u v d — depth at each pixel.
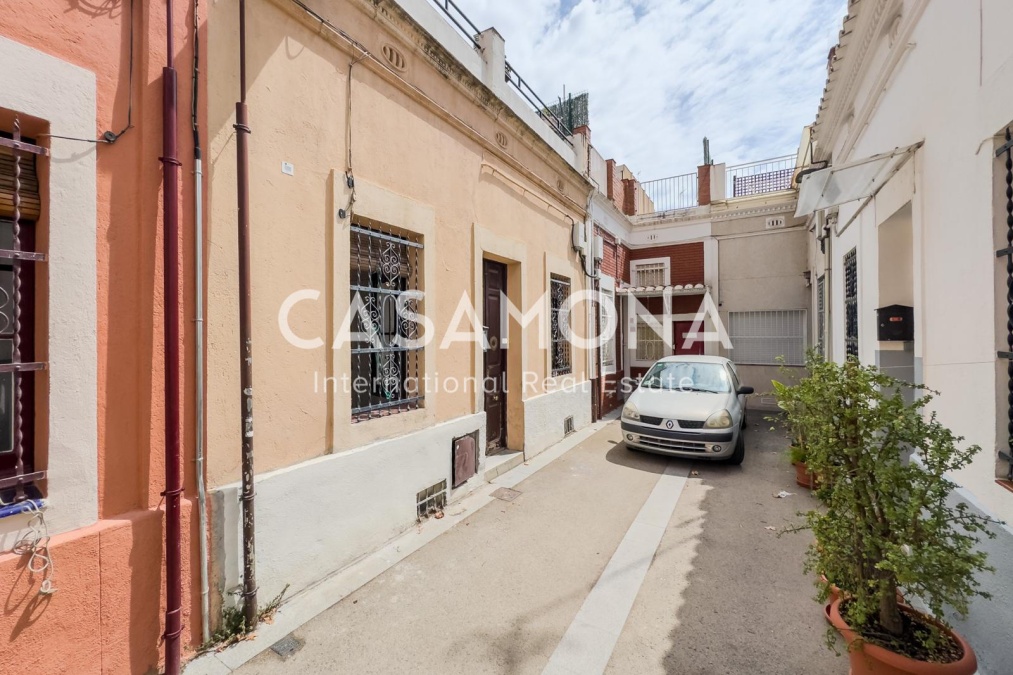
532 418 6.50
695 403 6.32
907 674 1.96
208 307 2.64
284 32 3.09
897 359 4.05
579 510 4.61
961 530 2.70
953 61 2.91
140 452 2.35
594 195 8.90
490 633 2.76
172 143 2.39
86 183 2.16
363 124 3.70
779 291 10.90
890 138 4.24
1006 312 2.39
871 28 4.37
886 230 4.49
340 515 3.37
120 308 2.28
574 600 3.10
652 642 2.69
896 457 2.22
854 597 2.32
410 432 4.14
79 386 2.13
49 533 2.03
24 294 2.10
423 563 3.54
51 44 2.05
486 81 5.46
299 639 2.67
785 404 2.60
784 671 2.46
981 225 2.56
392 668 2.47
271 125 3.00
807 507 4.68
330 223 3.39
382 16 3.78
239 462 2.79
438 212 4.58
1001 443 2.38
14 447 2.04
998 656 2.26
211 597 2.60
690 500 4.89
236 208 2.80
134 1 2.34
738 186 12.40
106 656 2.17
